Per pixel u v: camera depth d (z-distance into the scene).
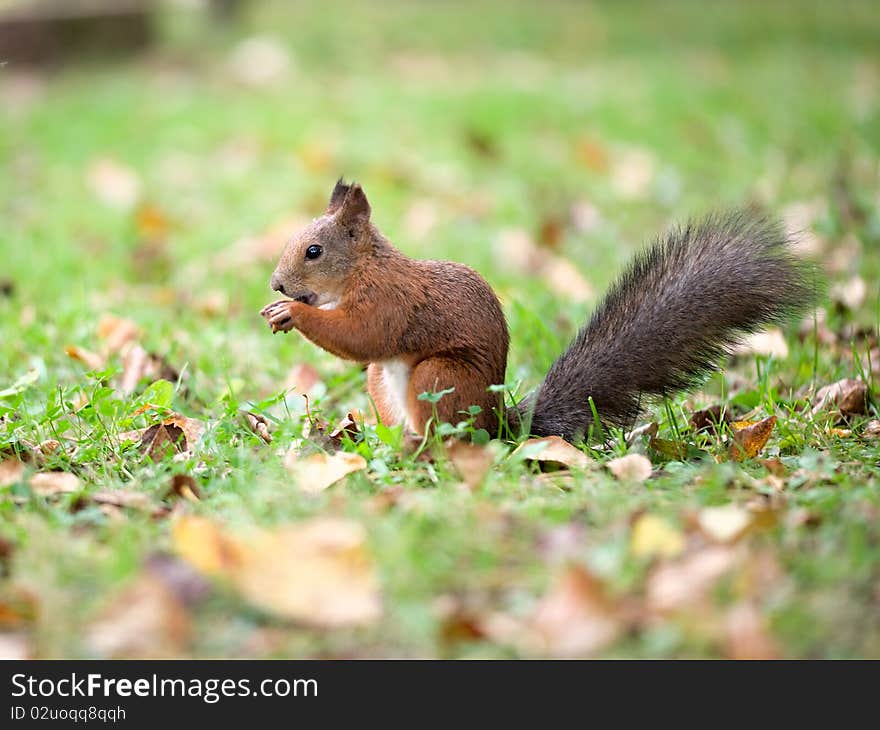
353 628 6.20
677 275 9.56
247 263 15.42
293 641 6.17
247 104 26.22
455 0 42.69
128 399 10.30
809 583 6.37
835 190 16.48
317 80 29.70
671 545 6.71
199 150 22.27
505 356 9.57
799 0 40.97
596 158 20.84
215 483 8.23
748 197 17.81
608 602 6.14
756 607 6.14
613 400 9.49
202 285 14.66
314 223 9.61
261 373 11.56
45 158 21.77
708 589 6.28
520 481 8.12
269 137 22.91
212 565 6.62
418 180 19.98
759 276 9.42
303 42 34.28
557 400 9.49
